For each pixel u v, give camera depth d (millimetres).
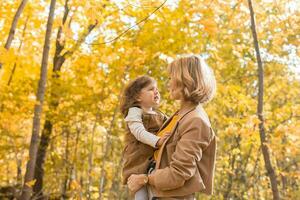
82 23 10523
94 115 11523
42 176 12359
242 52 11211
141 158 2549
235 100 9641
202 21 8125
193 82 2227
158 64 10258
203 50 10578
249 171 15984
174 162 2131
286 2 8812
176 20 9680
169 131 2377
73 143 14328
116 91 10547
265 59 11812
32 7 11273
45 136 12547
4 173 16594
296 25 8758
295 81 12531
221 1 8242
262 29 9828
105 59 9961
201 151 2162
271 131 8820
